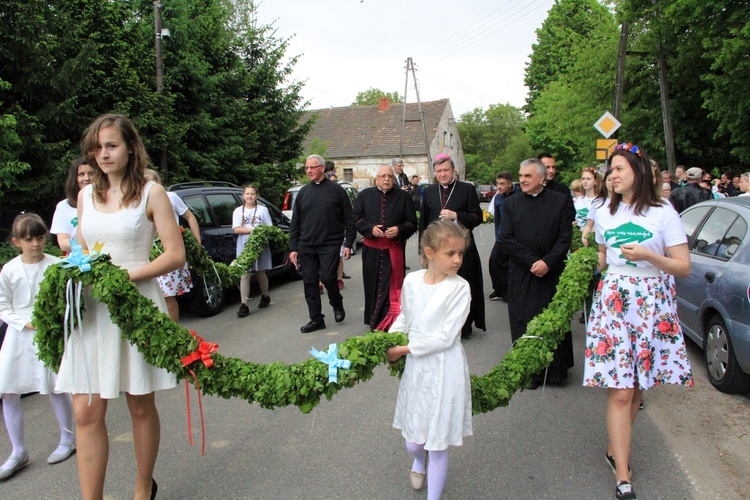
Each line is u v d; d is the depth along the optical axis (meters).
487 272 10.95
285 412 4.35
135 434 2.88
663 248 3.17
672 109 18.20
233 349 6.03
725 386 4.63
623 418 3.20
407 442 3.02
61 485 3.35
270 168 16.81
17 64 8.78
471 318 6.24
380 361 2.79
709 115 13.64
